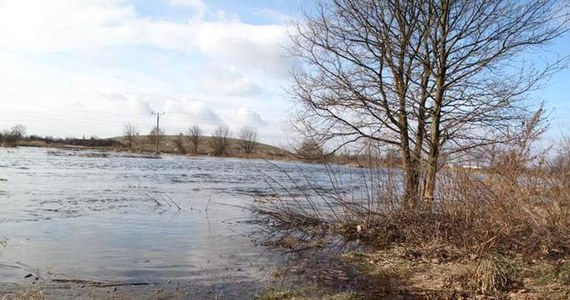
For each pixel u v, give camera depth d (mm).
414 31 14758
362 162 15133
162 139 140500
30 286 8961
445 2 14375
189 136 127438
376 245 13375
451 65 14680
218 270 10477
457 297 8266
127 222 16453
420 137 14828
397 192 14484
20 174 35656
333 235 14703
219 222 17000
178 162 73375
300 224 15867
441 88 14727
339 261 11344
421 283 9242
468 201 11828
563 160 12789
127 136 134875
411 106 14953
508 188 11156
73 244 12742
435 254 11297
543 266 9148
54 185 28422
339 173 15617
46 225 15297
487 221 10859
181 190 28688
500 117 14531
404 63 14984
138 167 53500
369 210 14547
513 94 14508
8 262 10625
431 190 13719
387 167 14828
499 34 14359
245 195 26375
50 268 10312
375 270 10398
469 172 12250
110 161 64438
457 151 13766
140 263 11000
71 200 21859
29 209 18641
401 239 13508
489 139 14148
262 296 8461
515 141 12609
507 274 8711
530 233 11094
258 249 12766
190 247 12836
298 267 10758
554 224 11430
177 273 10203
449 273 9391
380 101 14977
